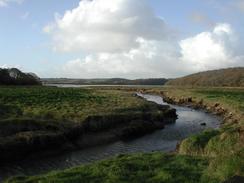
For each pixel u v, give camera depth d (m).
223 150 22.61
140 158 20.67
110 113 47.81
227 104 71.56
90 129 40.78
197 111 74.62
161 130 47.94
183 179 16.38
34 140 31.88
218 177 15.81
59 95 68.94
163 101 101.44
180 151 26.31
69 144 35.09
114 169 17.91
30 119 36.50
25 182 16.89
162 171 17.52
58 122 38.62
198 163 19.16
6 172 26.58
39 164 29.05
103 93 88.56
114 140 40.12
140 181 16.30
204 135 27.06
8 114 41.25
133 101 65.56
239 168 15.57
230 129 26.97
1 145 29.62
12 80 118.88
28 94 65.81
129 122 46.50
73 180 16.62
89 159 30.97
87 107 51.56
